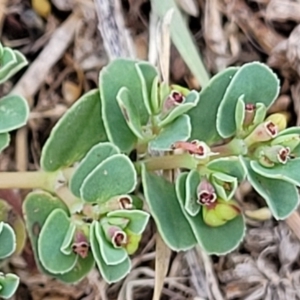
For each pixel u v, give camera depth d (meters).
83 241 0.06
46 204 0.07
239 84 0.06
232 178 0.06
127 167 0.06
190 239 0.06
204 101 0.07
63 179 0.06
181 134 0.06
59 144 0.06
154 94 0.06
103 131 0.07
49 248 0.06
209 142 0.07
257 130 0.06
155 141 0.06
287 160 0.06
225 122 0.06
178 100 0.06
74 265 0.06
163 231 0.06
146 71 0.06
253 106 0.06
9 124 0.06
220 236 0.06
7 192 0.07
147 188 0.06
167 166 0.06
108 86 0.06
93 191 0.06
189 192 0.06
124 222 0.06
